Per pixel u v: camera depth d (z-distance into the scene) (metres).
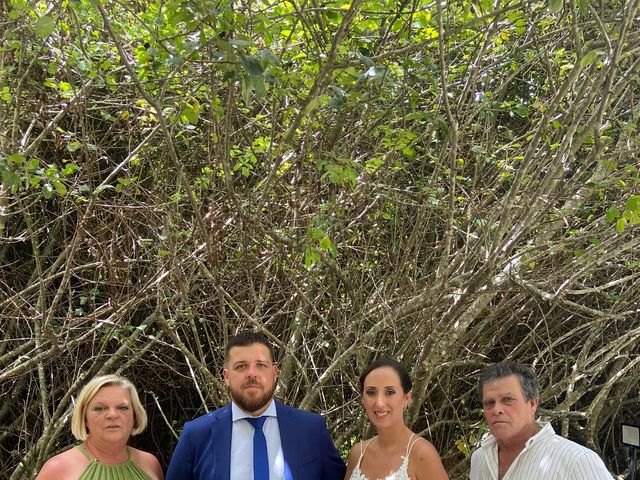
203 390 5.57
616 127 4.97
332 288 4.48
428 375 3.86
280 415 2.97
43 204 5.43
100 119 5.02
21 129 5.01
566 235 4.73
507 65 4.88
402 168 4.43
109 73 4.41
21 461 4.73
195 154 4.82
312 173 4.18
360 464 2.89
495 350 5.47
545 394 4.57
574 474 2.41
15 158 3.32
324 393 5.05
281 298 4.91
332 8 3.32
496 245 3.33
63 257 4.99
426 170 5.13
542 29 4.95
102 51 4.50
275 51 4.05
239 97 4.18
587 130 3.20
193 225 4.20
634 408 6.13
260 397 2.87
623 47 3.48
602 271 5.11
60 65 4.42
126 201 4.86
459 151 4.68
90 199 4.13
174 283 4.35
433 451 2.79
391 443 2.85
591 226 4.29
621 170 4.12
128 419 2.91
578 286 4.82
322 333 4.82
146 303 4.96
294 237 4.01
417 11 3.73
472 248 3.91
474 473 2.83
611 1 3.94
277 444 2.90
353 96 3.38
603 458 5.59
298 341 4.80
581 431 5.29
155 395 5.60
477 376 5.02
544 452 2.53
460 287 3.63
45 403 4.86
